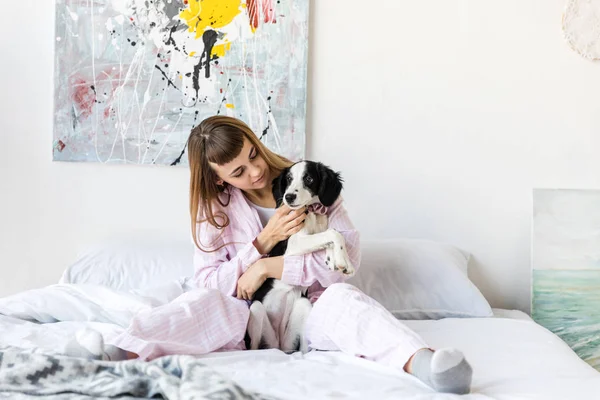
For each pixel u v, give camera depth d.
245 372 1.31
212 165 1.75
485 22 2.47
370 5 2.46
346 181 2.48
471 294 2.07
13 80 2.41
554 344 1.66
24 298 1.83
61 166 2.43
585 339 2.35
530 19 2.47
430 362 1.22
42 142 2.43
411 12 2.47
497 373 1.38
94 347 1.25
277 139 2.44
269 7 2.42
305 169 1.71
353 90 2.47
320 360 1.44
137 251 2.26
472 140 2.48
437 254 2.18
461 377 1.19
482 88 2.48
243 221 1.82
